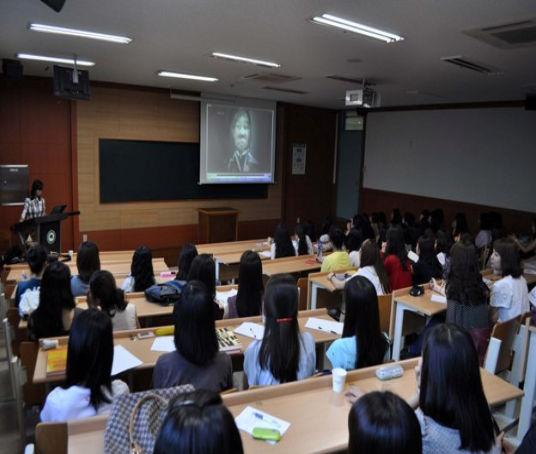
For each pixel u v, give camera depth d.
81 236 7.89
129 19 3.93
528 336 3.18
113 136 7.95
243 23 3.96
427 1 3.24
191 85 7.87
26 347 2.85
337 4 3.39
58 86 5.55
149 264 3.97
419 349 3.61
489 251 6.73
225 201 9.45
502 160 8.20
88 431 1.82
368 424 1.08
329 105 10.13
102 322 1.93
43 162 7.47
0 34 4.53
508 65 5.16
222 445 0.95
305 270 5.19
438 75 5.96
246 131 9.26
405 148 9.77
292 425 1.90
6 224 7.23
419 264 4.70
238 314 3.30
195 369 2.10
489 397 2.18
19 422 2.88
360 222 6.40
